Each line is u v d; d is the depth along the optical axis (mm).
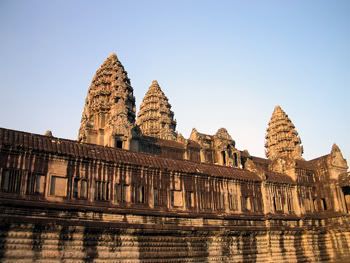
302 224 63156
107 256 38688
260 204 58500
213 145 90375
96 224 38594
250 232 53438
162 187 46875
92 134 76062
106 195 41719
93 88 83688
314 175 72875
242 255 51375
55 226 36000
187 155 83750
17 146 36875
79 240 37375
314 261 61406
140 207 43719
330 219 67625
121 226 40125
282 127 125062
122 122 71125
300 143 124125
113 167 43312
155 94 132250
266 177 61312
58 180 39094
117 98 78375
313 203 69062
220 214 51469
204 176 52000
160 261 42500
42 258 34719
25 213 35531
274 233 56750
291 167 68875
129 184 43969
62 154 39688
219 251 48781
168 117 128875
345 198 71250
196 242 46812
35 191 37156
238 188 56219
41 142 39562
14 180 36094
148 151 76875
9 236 33531
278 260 55594
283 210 61906
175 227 44781
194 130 94938
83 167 41031
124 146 69938
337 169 71812
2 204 34281
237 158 88625
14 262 33125
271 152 126062
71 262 36250
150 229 42375
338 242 65312
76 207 38531
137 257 40750
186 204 48438
